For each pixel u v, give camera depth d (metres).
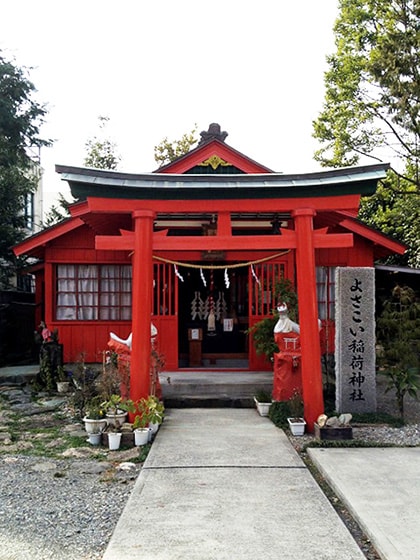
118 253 10.95
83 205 9.13
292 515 4.05
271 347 8.30
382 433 6.54
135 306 6.62
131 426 6.26
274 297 9.56
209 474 4.99
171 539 3.63
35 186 15.61
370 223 18.34
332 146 18.66
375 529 3.73
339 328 7.35
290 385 7.33
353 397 7.30
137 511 4.12
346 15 17.73
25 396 9.08
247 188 6.46
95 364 10.70
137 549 3.49
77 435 6.60
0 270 15.09
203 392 8.30
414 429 6.73
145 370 6.56
